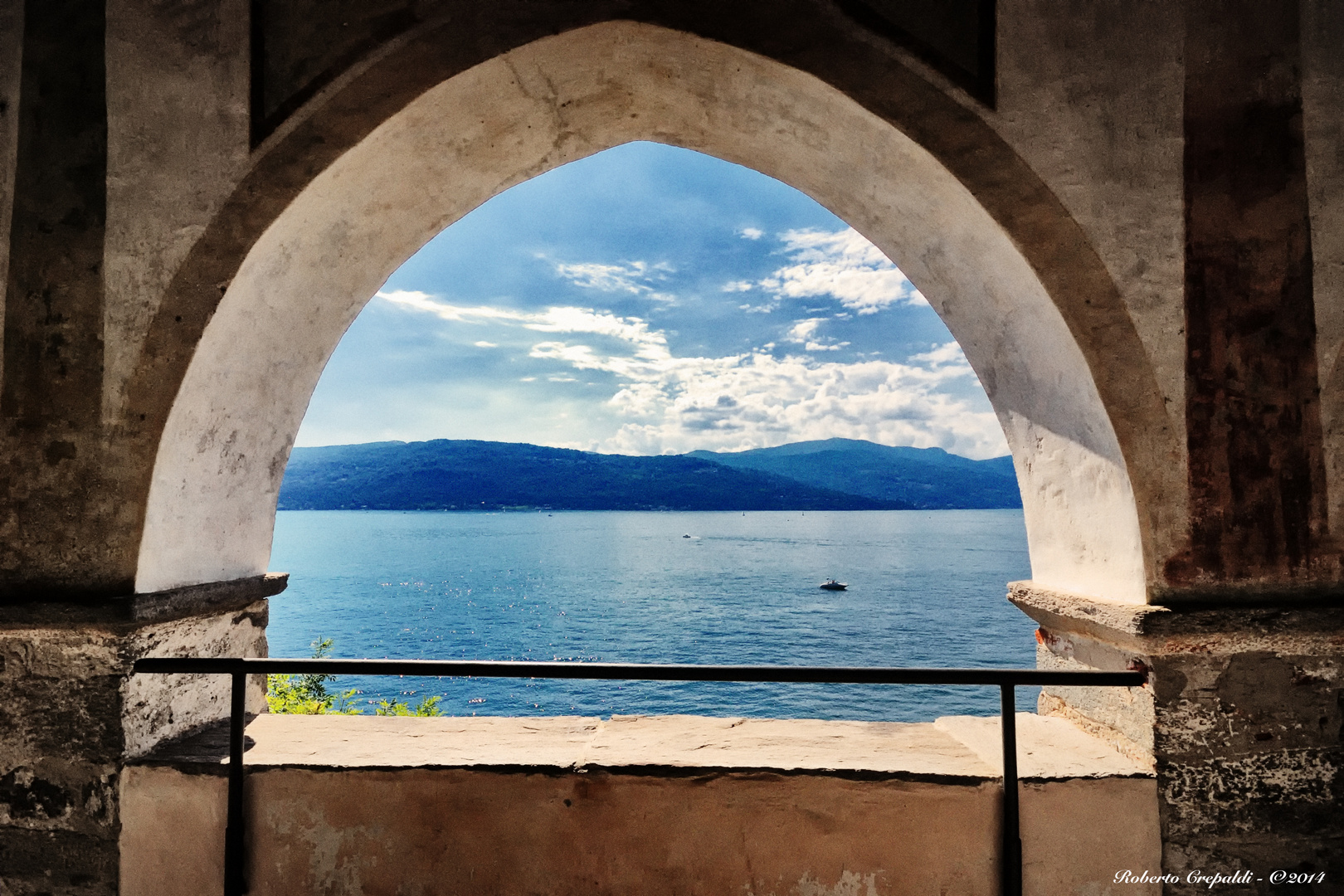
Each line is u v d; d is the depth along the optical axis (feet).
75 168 8.05
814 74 7.99
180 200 8.00
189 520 8.55
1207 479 7.57
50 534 7.80
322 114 8.00
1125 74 7.82
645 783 7.59
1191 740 7.38
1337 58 7.75
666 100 9.16
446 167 9.15
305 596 284.20
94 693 7.64
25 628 7.57
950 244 8.95
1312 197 7.70
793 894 7.54
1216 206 7.73
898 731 8.72
